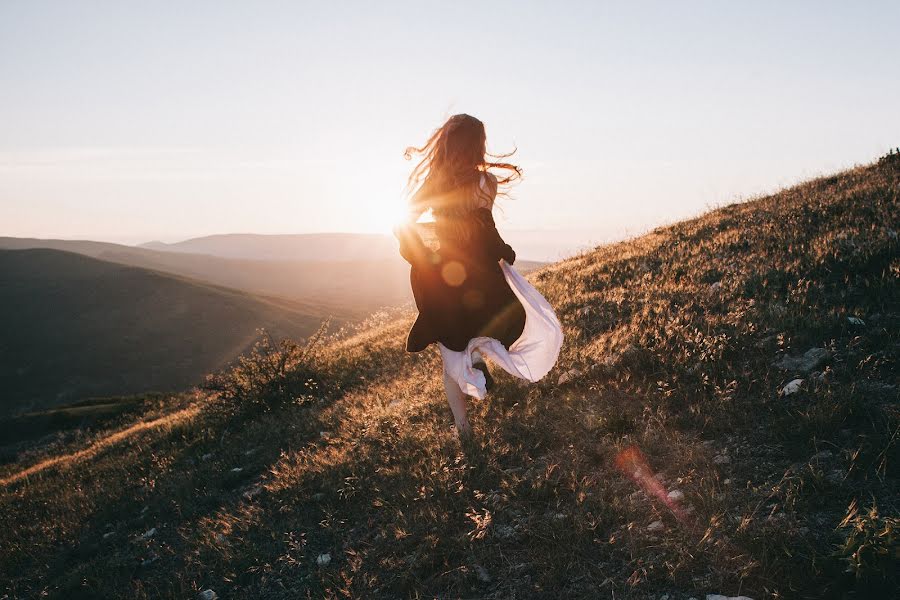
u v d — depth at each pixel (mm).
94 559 5965
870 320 5051
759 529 3104
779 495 3379
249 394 10531
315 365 11086
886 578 2615
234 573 4383
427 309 4375
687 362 5141
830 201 10109
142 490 7852
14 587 6012
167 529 6090
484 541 3746
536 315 4523
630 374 5262
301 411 9031
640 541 3338
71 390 127688
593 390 5215
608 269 10312
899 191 9102
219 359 145250
